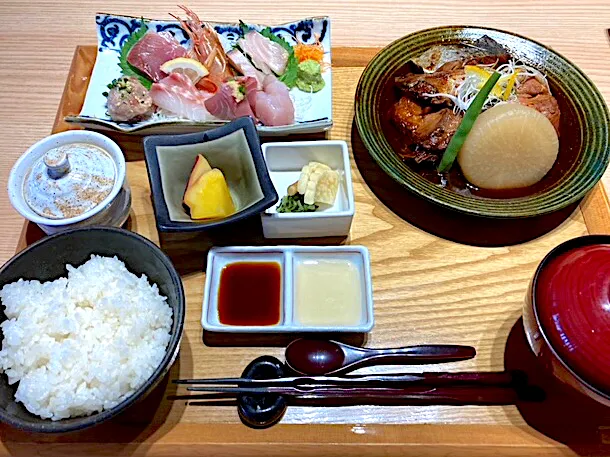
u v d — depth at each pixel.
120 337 0.29
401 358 0.32
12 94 0.46
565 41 0.50
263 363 0.31
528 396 0.31
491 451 0.29
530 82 0.43
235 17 0.52
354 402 0.31
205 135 0.36
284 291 0.34
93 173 0.34
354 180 0.41
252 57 0.46
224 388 0.30
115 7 0.52
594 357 0.26
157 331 0.30
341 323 0.33
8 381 0.28
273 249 0.35
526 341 0.33
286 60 0.47
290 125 0.41
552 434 0.30
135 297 0.30
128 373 0.28
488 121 0.37
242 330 0.32
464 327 0.34
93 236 0.31
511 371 0.32
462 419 0.30
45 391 0.27
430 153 0.40
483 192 0.39
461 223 0.39
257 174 0.35
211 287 0.34
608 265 0.28
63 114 0.44
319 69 0.46
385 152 0.38
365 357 0.31
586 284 0.27
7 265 0.30
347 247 0.35
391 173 0.36
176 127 0.41
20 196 0.34
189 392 0.31
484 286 0.36
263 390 0.30
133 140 0.43
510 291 0.35
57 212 0.33
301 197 0.38
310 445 0.29
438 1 0.54
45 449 0.29
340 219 0.36
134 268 0.32
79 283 0.30
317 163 0.39
